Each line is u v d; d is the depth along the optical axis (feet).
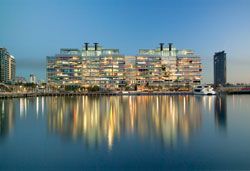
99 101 510.17
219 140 138.92
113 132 161.27
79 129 173.06
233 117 231.71
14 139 144.87
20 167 102.63
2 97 614.34
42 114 268.62
